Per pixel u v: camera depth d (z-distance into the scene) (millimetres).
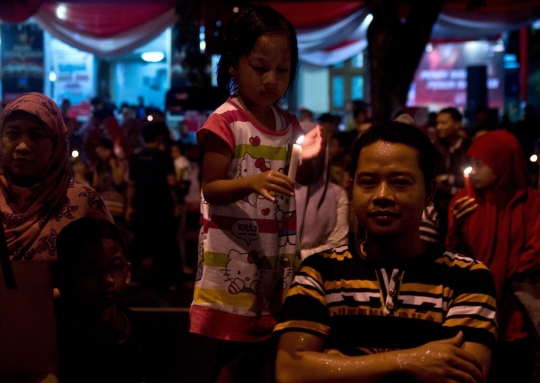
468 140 8172
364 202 2516
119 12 15898
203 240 3098
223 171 2969
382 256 2559
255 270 3039
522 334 4406
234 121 3012
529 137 10656
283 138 3119
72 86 22453
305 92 24797
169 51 22219
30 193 3135
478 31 16125
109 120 13016
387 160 2486
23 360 2674
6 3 12609
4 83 20922
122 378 2852
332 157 9695
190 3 11031
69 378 2805
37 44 20984
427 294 2492
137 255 9805
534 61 21562
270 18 2965
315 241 4859
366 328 2490
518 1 15406
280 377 2453
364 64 24562
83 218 2844
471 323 2430
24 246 3109
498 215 4539
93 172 11758
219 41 3180
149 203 9680
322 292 2586
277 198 3078
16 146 3057
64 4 15828
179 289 9930
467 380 2271
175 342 6988
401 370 2293
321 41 16766
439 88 23812
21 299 2658
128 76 25844
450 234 4348
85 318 2809
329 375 2355
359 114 14328
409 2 12086
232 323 3027
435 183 2619
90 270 2742
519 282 4406
